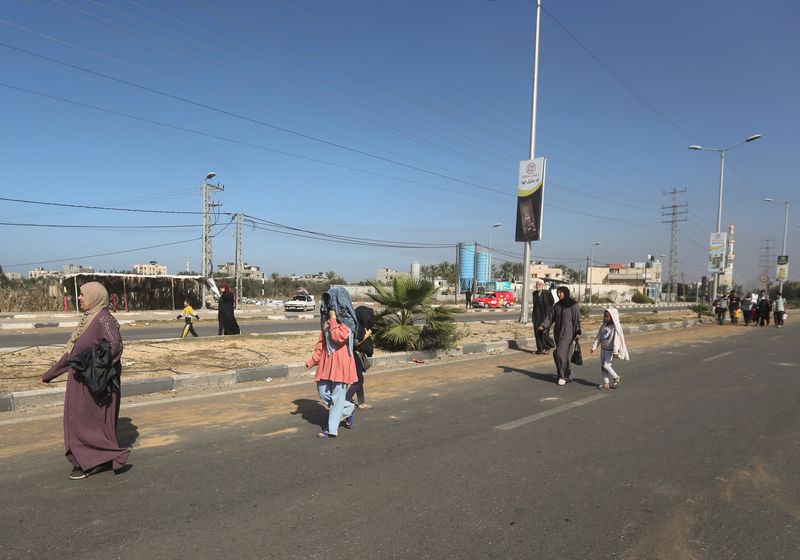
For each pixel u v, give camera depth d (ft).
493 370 33.99
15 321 77.51
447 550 10.58
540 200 68.23
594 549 10.77
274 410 22.07
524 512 12.45
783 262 151.53
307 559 10.14
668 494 13.70
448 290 237.04
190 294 122.93
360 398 22.75
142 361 32.48
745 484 14.48
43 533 11.02
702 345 51.19
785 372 34.40
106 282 111.24
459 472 15.03
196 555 10.23
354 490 13.58
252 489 13.55
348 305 18.43
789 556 10.62
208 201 119.34
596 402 24.68
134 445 17.08
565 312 29.19
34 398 22.17
